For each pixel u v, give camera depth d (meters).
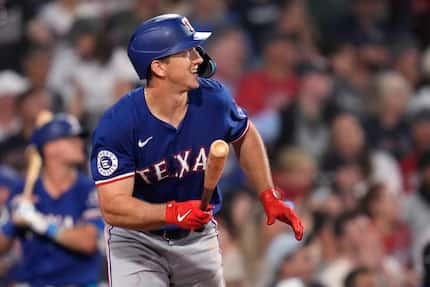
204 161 18.22
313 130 39.62
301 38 44.91
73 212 26.02
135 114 17.64
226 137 18.50
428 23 47.88
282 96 41.75
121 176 17.69
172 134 17.80
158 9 44.19
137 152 17.80
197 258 19.08
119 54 40.28
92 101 40.06
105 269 29.23
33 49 44.53
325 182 37.25
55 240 25.64
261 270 31.55
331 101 40.66
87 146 30.02
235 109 18.47
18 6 46.09
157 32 17.45
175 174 18.20
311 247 30.66
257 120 40.72
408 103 42.38
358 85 43.22
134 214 17.41
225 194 32.94
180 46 17.39
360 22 47.00
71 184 26.16
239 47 42.66
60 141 25.88
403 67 45.31
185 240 18.95
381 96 41.94
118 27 43.53
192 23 43.56
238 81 42.28
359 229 31.31
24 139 37.75
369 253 31.28
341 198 35.66
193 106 17.92
